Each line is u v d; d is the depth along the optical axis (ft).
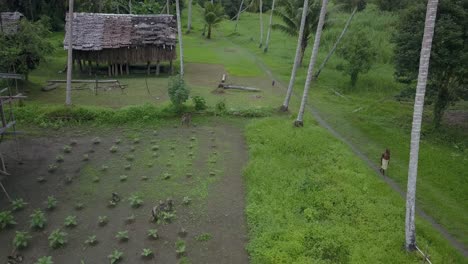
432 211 53.83
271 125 75.20
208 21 175.63
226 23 220.23
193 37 180.24
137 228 46.03
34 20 147.23
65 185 54.03
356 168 61.46
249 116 81.15
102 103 83.25
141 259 41.27
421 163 67.05
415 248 43.83
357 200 52.54
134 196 50.93
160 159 62.23
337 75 123.65
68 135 68.95
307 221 48.52
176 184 55.52
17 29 86.94
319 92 106.42
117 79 105.40
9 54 80.12
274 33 191.52
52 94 88.17
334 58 142.00
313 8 121.19
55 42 136.56
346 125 82.79
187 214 49.06
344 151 66.85
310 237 45.14
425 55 40.50
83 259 40.86
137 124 74.54
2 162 54.90
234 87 99.91
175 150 65.51
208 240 44.60
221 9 179.32
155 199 51.85
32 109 74.08
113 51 104.99
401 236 45.83
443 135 79.30
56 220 46.73
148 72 111.14
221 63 130.21
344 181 57.47
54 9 156.76
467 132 81.30
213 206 50.98
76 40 102.17
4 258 40.52
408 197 43.09
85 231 45.14
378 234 46.26
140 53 107.45
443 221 51.93
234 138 71.72
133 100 86.38
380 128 81.10
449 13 71.00
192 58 135.64
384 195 54.70
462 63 70.13
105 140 67.87
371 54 110.01
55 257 40.93
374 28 164.04
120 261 40.81
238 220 48.47
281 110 83.92
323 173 59.41
